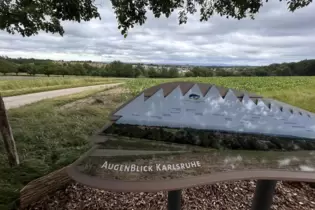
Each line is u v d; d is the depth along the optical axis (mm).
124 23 2711
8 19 2764
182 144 1257
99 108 7254
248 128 1376
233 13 2867
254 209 1541
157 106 1581
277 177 1001
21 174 2691
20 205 2098
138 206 2205
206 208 2182
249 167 1070
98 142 1291
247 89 14219
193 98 1669
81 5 2510
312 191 2502
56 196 2305
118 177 981
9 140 2820
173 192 1411
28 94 12344
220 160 1125
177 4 2744
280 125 1403
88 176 989
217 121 1430
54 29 3412
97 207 2174
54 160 3250
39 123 4961
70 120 5371
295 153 1202
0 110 2701
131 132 1360
